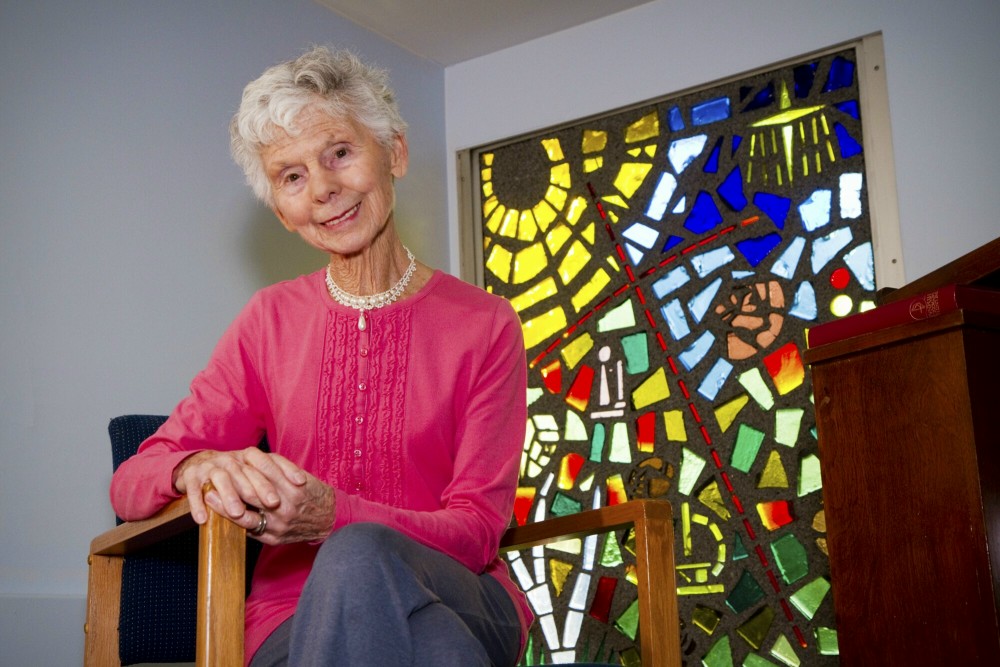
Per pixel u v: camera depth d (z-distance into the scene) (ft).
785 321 9.07
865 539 5.69
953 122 8.47
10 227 6.77
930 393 5.41
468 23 10.32
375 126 4.70
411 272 4.91
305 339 4.74
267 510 3.50
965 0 8.55
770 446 8.93
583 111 10.32
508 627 4.13
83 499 6.93
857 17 9.00
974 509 5.14
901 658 5.43
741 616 8.78
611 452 9.60
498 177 10.88
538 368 10.15
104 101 7.52
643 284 9.78
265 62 8.94
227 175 8.39
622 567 9.32
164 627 4.92
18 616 6.35
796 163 9.27
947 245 8.36
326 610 3.08
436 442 4.59
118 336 7.33
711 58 9.70
